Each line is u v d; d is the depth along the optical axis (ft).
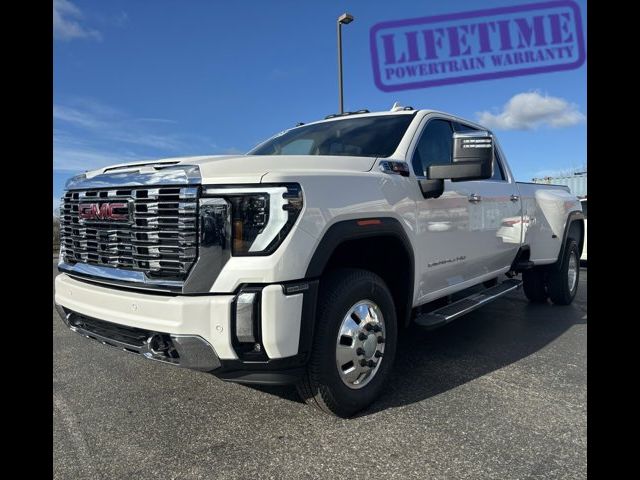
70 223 9.73
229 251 7.39
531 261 17.46
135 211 8.11
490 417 8.95
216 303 7.20
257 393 10.15
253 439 8.14
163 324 7.33
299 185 7.68
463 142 9.83
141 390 10.39
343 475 7.05
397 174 10.17
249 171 7.90
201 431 8.45
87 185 9.00
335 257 9.36
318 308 8.27
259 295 7.27
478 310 18.99
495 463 7.34
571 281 20.26
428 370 11.65
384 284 9.45
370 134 11.89
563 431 8.37
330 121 13.53
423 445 7.89
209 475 7.07
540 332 15.43
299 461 7.43
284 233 7.40
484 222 13.66
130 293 8.00
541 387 10.49
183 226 7.48
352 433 8.32
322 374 8.23
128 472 7.16
